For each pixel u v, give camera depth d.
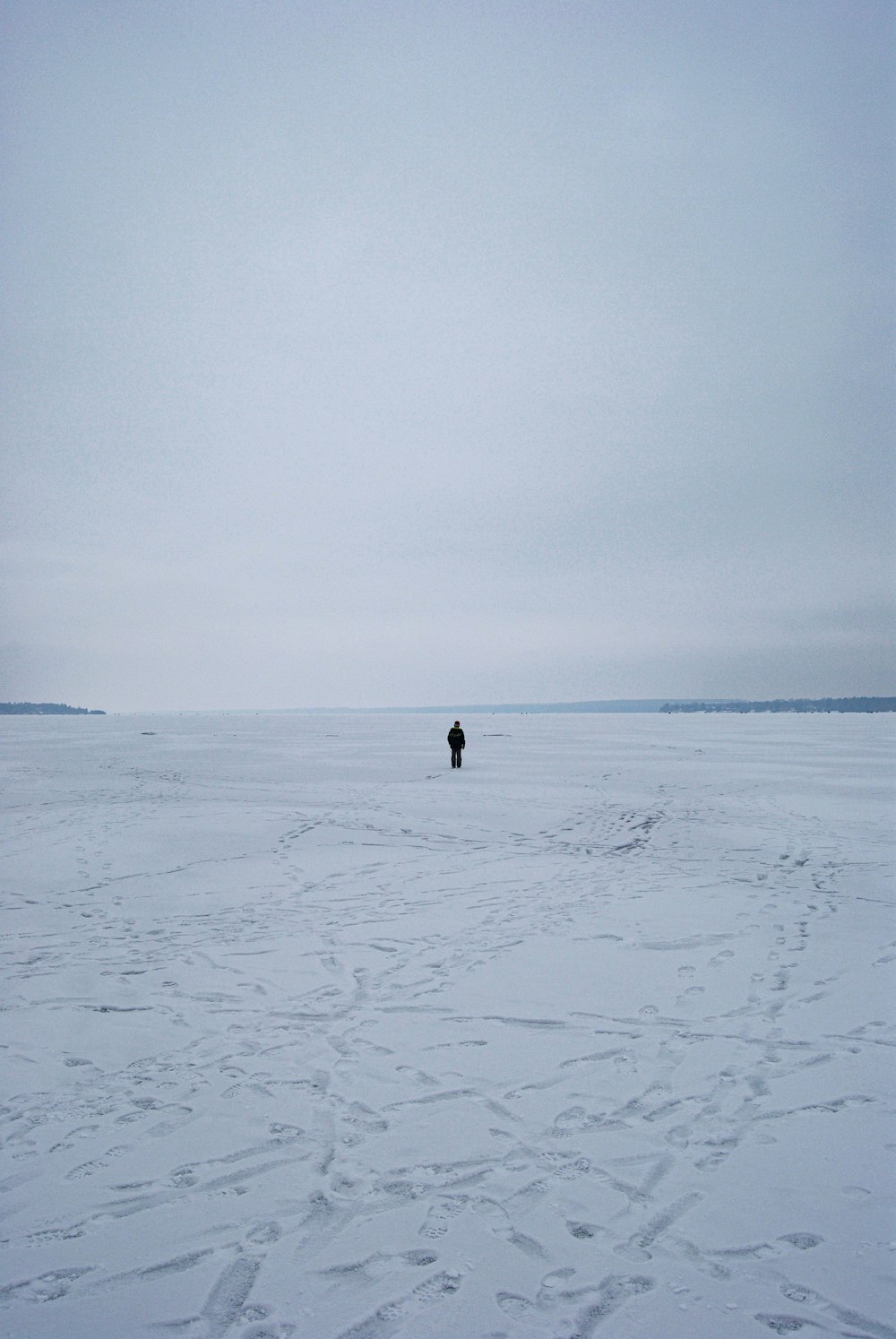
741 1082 4.42
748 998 5.68
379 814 15.03
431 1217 3.31
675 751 33.12
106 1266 3.06
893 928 7.44
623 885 9.31
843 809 15.55
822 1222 3.25
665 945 6.98
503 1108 4.17
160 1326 2.78
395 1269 3.03
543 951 6.83
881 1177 3.53
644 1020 5.31
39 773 23.81
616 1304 2.85
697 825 13.80
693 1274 2.98
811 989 5.84
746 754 31.14
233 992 5.93
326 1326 2.77
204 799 17.38
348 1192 3.48
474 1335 2.72
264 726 73.25
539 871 10.15
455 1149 3.79
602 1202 3.39
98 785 20.33
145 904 8.56
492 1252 3.11
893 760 27.52
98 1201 3.44
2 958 6.77
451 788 19.44
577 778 21.72
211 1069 4.67
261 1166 3.68
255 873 10.07
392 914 8.11
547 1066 4.65
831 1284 2.92
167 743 42.47
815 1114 4.06
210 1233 3.24
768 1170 3.59
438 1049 4.90
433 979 6.17
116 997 5.86
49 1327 2.77
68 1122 4.09
